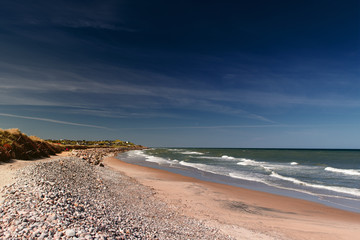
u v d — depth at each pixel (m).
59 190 10.45
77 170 18.64
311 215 13.90
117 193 14.81
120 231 7.30
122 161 48.94
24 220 6.28
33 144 27.39
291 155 81.38
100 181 17.08
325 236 10.38
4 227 5.84
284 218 13.16
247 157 69.75
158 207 13.15
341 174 29.83
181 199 16.25
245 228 10.93
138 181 22.55
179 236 8.58
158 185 21.27
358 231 11.06
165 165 42.12
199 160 55.91
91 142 151.12
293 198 17.81
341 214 14.08
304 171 33.06
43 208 7.37
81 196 10.99
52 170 15.31
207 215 12.75
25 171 13.52
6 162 18.80
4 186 10.17
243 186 22.47
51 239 5.44
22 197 8.37
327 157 69.12
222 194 18.72
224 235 9.61
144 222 9.54
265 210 14.74
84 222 7.04
